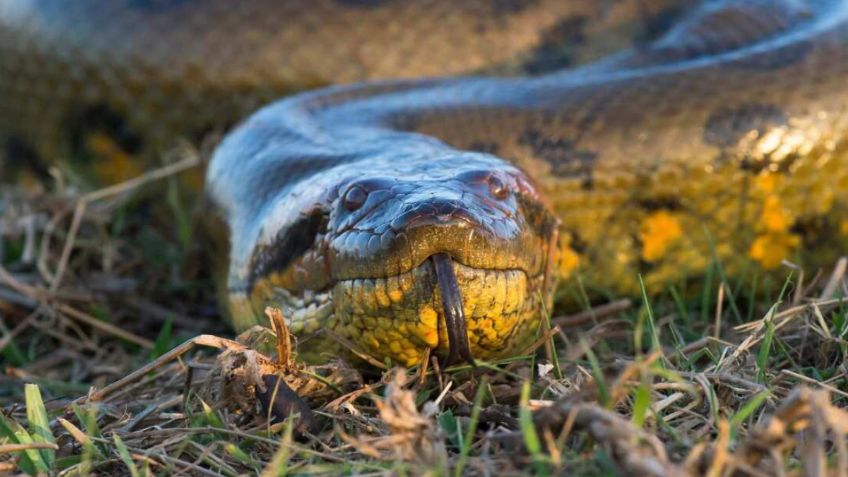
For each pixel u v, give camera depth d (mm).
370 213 6152
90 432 5539
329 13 11336
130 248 10203
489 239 5863
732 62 9492
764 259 9016
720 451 4449
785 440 4582
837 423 4461
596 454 4625
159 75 11289
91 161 11570
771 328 5988
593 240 8836
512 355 6547
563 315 8688
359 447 4891
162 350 7902
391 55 11352
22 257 9492
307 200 6758
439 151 7547
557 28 11836
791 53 9531
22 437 5387
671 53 10844
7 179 12180
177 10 11344
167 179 11000
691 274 8961
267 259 7082
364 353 6195
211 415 5574
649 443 4625
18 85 12000
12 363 8258
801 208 9055
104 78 11461
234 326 7902
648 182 8898
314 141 8258
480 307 5922
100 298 9078
